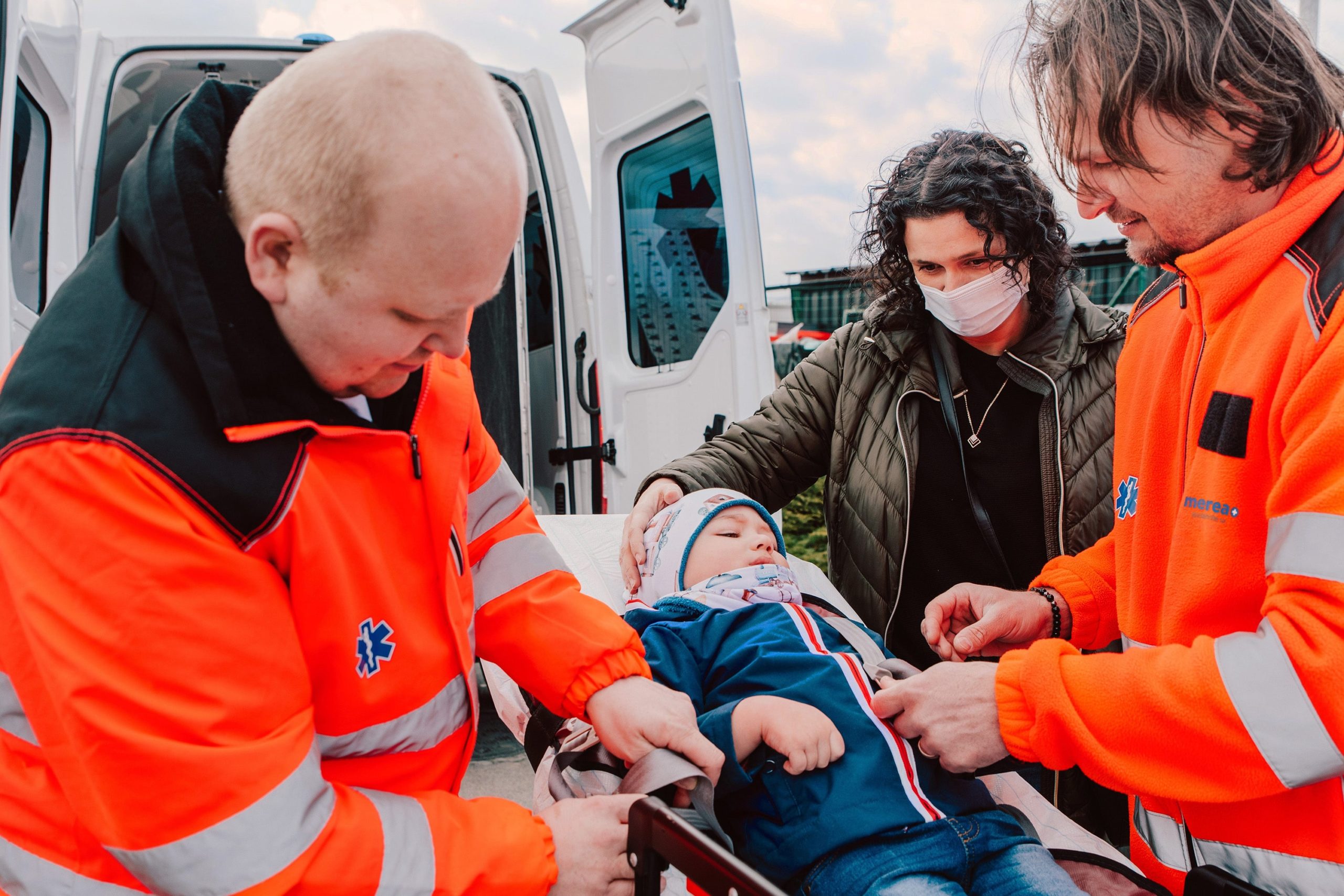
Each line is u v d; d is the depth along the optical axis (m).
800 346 8.69
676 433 3.36
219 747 0.75
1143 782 0.98
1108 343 1.76
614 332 3.68
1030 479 1.81
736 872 0.79
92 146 3.38
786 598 1.75
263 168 0.74
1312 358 0.91
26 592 0.72
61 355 0.77
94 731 0.71
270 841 0.75
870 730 1.36
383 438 0.91
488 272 0.76
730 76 2.97
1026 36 1.07
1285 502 0.91
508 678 1.74
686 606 1.71
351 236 0.71
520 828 0.92
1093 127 0.99
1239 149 0.92
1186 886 1.03
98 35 3.46
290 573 0.83
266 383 0.79
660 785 1.07
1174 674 0.96
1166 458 1.18
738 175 2.96
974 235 1.62
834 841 1.25
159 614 0.72
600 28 3.54
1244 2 0.90
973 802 1.36
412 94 0.71
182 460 0.74
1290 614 0.88
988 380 1.86
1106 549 1.47
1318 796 0.98
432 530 0.96
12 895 0.83
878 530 1.92
